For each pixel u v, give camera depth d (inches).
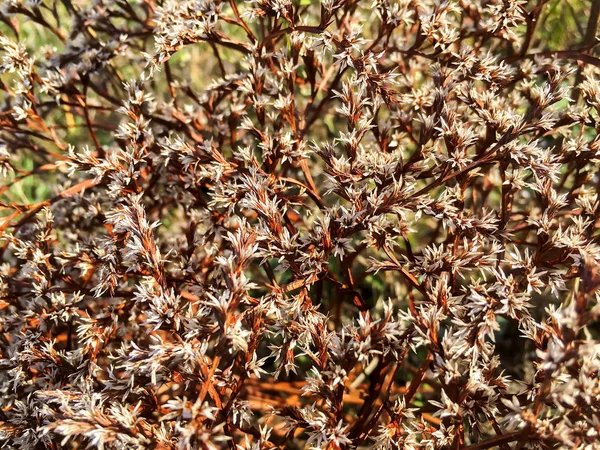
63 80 8.3
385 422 8.3
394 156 6.9
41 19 9.1
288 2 7.1
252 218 9.1
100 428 5.4
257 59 7.9
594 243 6.6
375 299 11.6
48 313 7.2
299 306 6.3
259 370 6.0
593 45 8.2
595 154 6.9
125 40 9.1
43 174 12.4
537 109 6.6
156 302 6.0
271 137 7.2
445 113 6.6
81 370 6.8
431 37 7.3
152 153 7.6
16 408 7.2
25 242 7.7
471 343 5.8
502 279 5.9
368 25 10.5
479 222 6.4
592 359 5.1
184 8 7.5
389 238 6.4
